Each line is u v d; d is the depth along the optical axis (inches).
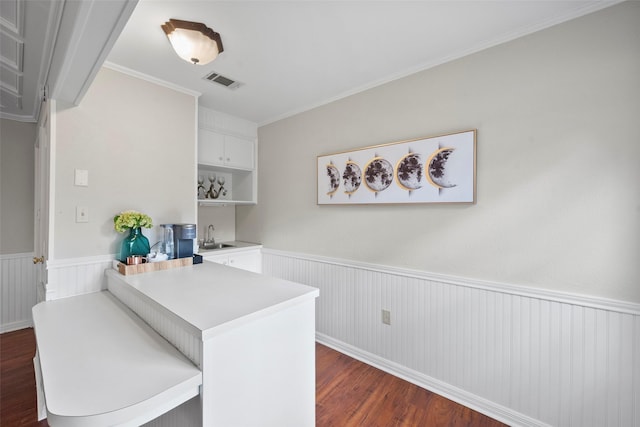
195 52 65.1
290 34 66.0
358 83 91.7
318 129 106.9
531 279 63.7
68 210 71.8
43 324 54.0
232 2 55.1
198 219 129.1
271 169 125.5
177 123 92.6
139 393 33.8
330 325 103.3
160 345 46.0
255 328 45.8
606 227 55.4
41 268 82.0
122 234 80.6
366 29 64.4
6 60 67.6
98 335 49.5
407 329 83.1
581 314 57.9
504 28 64.1
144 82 85.3
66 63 51.1
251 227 135.0
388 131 87.2
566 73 59.2
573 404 58.7
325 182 103.3
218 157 117.3
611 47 54.7
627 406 53.4
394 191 85.0
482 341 70.0
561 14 59.0
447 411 70.5
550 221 61.3
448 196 74.4
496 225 68.0
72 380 36.2
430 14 59.4
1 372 82.7
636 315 52.5
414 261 82.0
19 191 111.6
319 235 106.9
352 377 84.7
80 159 73.4
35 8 47.4
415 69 81.0
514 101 65.4
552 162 60.9
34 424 63.2
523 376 64.5
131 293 62.0
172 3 55.2
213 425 40.0
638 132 52.4
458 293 73.7
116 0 36.0
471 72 71.6
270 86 93.7
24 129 112.4
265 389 47.7
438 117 77.1
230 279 66.4
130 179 82.1
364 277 93.2
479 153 70.3
